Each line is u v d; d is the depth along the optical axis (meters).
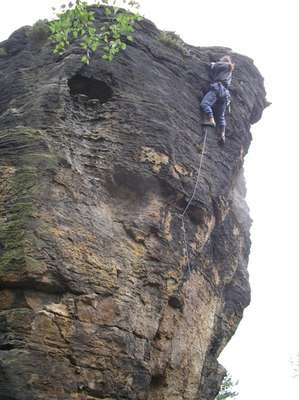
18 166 14.23
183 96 17.42
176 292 15.25
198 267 16.61
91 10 17.66
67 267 13.45
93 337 13.32
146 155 15.49
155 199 15.46
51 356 12.70
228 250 18.44
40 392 12.32
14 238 13.30
